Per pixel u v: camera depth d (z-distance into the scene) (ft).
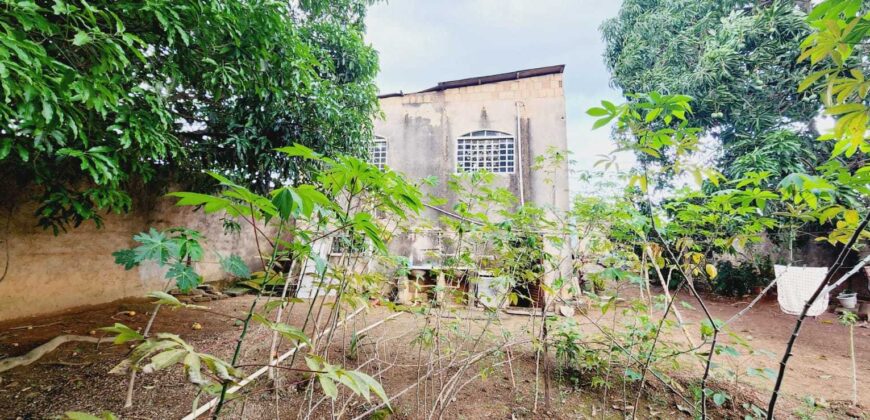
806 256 23.59
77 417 2.19
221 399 2.53
